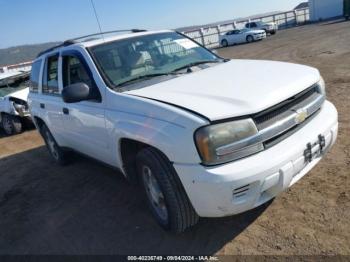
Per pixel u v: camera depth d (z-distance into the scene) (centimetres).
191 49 456
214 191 267
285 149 283
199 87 324
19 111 950
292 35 2745
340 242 291
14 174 632
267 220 337
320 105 337
